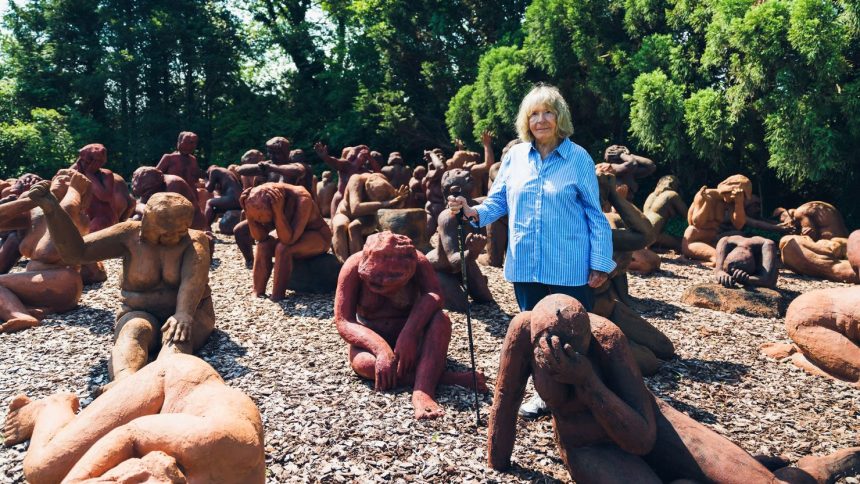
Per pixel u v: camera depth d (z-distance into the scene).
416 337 5.16
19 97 28.70
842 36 12.09
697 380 5.55
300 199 7.98
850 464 3.49
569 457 3.46
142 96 30.98
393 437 4.23
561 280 3.85
